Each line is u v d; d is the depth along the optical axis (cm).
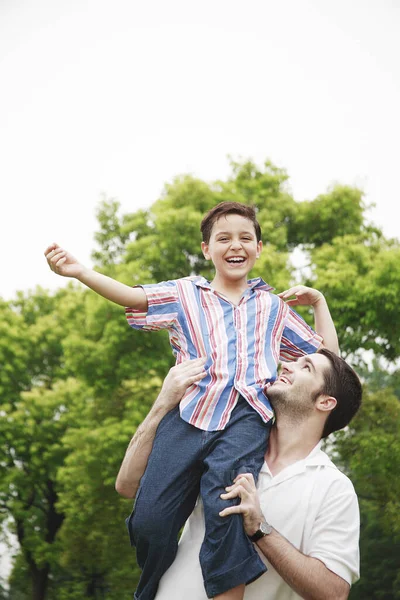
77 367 1594
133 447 355
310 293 408
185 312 352
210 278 1609
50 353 1911
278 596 344
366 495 1706
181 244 1623
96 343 1573
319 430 360
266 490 346
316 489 348
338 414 362
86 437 1485
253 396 339
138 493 340
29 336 1873
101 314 1559
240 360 345
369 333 1667
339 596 329
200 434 335
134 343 1551
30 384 1908
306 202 1812
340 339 1650
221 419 334
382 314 1609
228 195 1753
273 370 350
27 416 1711
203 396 337
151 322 348
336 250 1672
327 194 1800
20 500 1831
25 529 1878
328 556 333
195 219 1619
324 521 342
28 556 1831
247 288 371
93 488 1503
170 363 1546
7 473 1733
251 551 319
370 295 1564
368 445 1545
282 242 1677
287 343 380
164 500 333
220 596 316
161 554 341
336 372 360
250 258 363
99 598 1770
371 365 1759
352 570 336
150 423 348
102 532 1566
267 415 341
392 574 1934
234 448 329
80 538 1630
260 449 340
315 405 355
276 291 1442
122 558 1600
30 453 1756
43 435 1728
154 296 349
